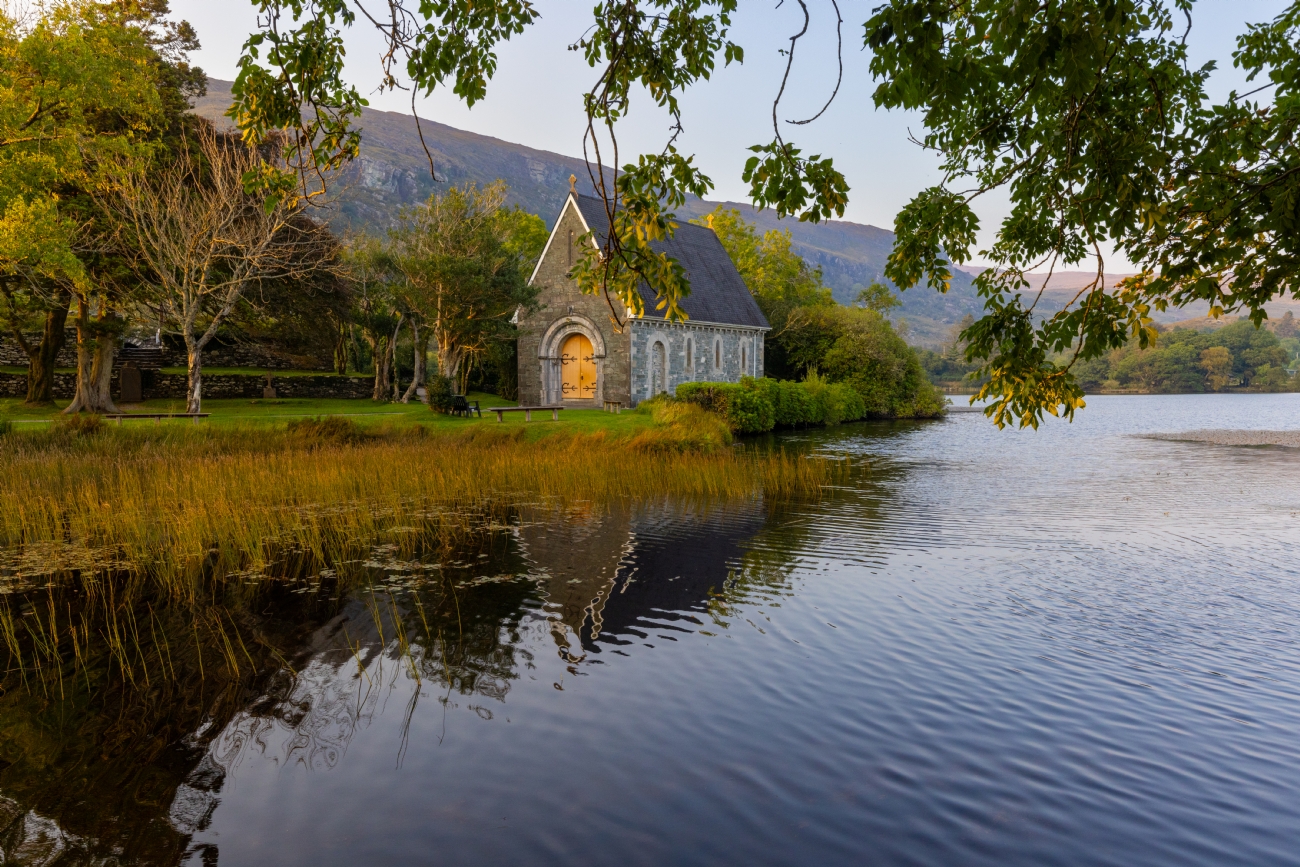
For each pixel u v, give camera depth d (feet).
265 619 26.84
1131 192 13.97
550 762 17.17
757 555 36.99
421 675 22.08
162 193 82.79
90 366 92.38
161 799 15.65
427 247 110.63
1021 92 12.73
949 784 16.25
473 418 92.43
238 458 57.11
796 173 13.07
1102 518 47.98
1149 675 22.18
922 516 48.16
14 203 62.49
